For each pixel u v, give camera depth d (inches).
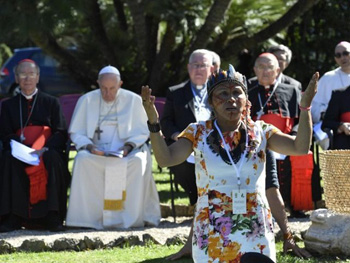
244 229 215.5
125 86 768.9
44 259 319.3
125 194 401.7
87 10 671.8
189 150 224.2
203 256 216.2
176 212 440.8
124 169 400.5
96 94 420.8
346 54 440.1
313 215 318.0
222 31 726.5
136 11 685.3
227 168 218.5
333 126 401.7
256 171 219.8
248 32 731.4
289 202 402.9
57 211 394.3
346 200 261.7
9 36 621.9
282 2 737.0
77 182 402.3
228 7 655.1
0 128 414.3
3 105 417.1
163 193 509.4
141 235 350.3
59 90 945.5
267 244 215.6
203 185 221.5
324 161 266.1
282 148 221.6
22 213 394.0
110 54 746.2
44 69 952.3
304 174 399.9
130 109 418.6
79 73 764.0
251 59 777.6
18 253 336.5
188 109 392.5
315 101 442.9
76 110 418.9
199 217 219.8
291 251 317.1
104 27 778.2
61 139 413.7
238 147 220.7
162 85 740.7
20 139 409.1
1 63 1011.9
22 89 415.8
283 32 771.4
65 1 585.0
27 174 395.9
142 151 411.2
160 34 788.6
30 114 413.7
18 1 581.0
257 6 733.3
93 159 402.0
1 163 397.1
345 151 270.7
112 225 400.2
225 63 725.3
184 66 710.5
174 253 319.3
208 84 225.0
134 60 773.3
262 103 394.6
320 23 804.0
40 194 394.6
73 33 772.0
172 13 672.4
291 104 396.2
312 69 805.9
